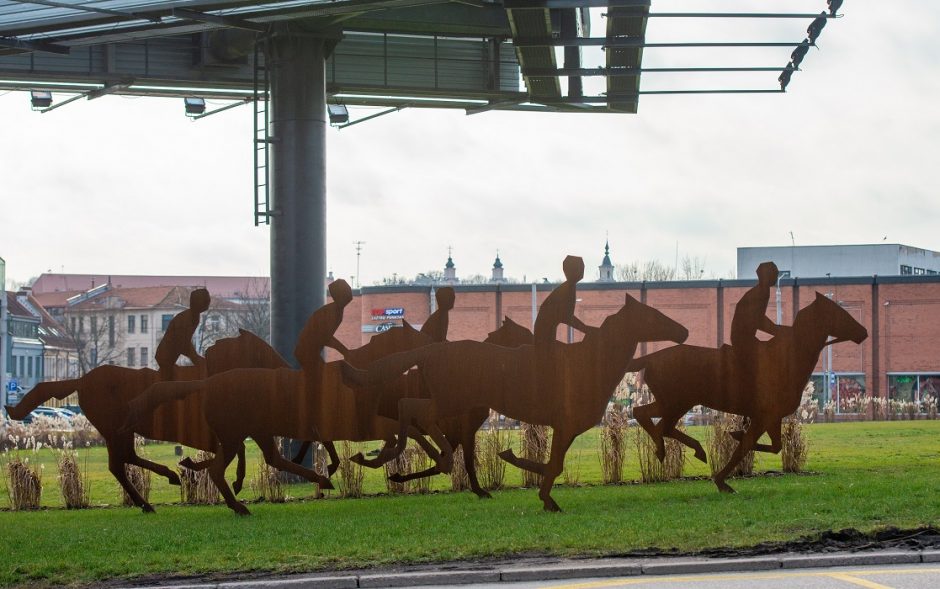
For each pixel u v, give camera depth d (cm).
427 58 3041
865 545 1212
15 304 11081
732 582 1046
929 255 9369
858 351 6488
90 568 1205
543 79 2820
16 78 2806
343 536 1368
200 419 1828
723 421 2083
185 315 1853
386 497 1931
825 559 1138
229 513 1733
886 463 2245
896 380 6444
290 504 1873
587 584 1063
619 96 2897
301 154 2442
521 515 1547
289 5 2175
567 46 2559
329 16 2423
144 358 12988
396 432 1761
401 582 1100
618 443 2064
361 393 1753
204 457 1984
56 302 14738
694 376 1830
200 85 2912
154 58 2856
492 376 1655
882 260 8881
